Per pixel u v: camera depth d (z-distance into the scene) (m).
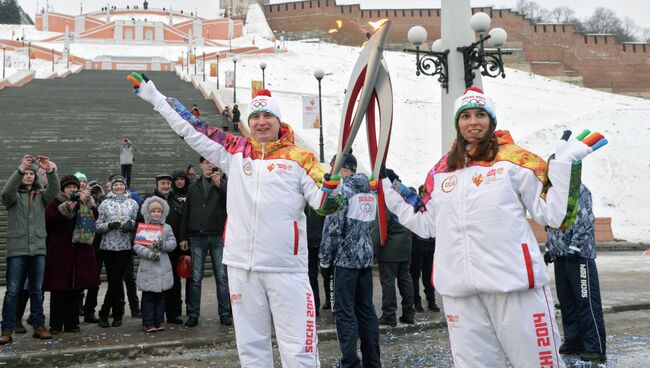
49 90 31.61
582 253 6.09
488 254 3.55
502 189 3.56
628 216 28.22
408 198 4.06
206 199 7.96
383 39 3.68
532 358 3.50
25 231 7.01
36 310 7.11
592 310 6.07
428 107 40.97
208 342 6.89
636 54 67.75
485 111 3.67
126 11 75.56
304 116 21.53
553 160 3.45
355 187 5.70
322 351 6.75
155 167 18.34
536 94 50.38
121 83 35.56
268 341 4.20
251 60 55.69
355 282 5.66
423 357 6.31
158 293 7.55
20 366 6.21
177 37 66.94
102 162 18.52
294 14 73.94
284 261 4.09
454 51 11.38
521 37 67.25
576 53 67.69
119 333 7.41
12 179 6.91
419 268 8.85
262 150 4.26
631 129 38.84
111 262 7.91
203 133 4.35
